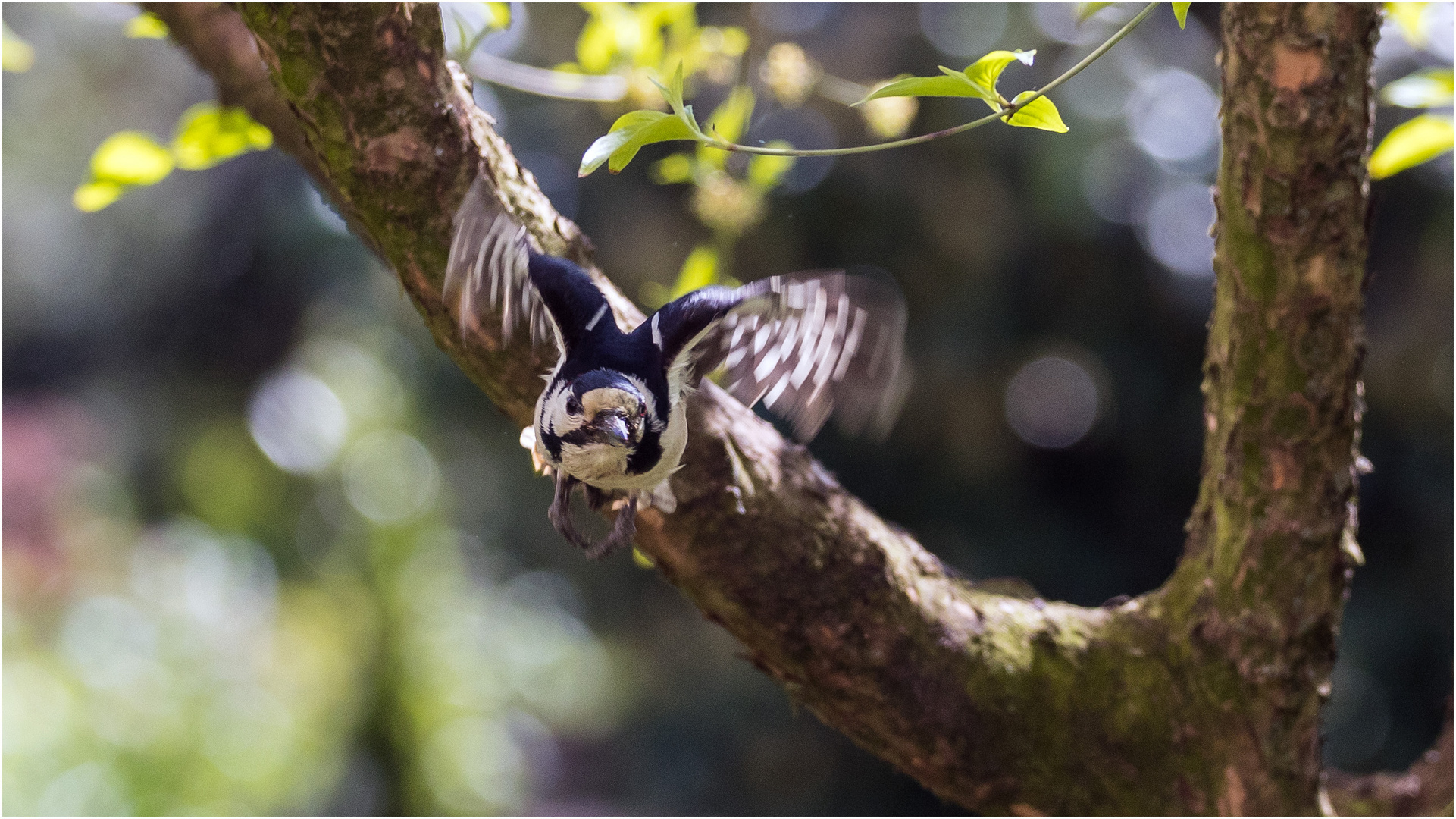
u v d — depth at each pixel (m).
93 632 9.32
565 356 4.71
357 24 4.69
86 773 7.83
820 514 4.77
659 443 4.70
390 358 10.06
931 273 7.56
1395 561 7.82
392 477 9.67
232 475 10.88
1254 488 4.77
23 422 12.91
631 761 10.30
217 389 11.10
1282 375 4.74
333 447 9.94
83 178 12.77
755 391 4.75
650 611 9.67
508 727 10.27
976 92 4.63
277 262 10.31
